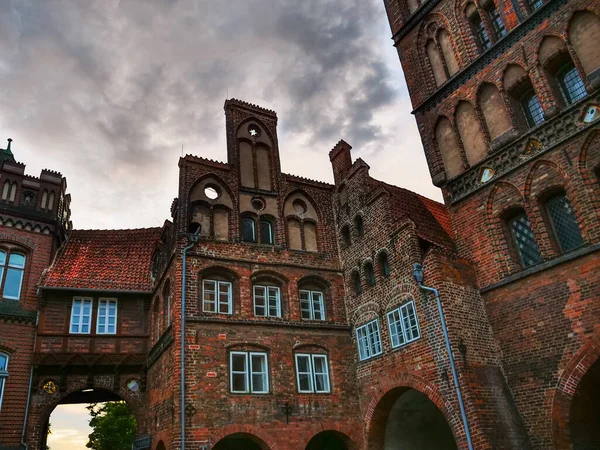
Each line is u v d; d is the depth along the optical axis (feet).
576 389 50.62
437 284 60.13
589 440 50.83
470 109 69.41
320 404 68.44
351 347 74.90
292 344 71.05
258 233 78.28
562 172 56.18
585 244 52.75
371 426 67.67
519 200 60.64
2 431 68.80
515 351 57.31
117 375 78.23
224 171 79.92
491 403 54.29
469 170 66.95
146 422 75.36
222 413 61.87
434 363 58.59
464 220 66.90
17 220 82.64
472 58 70.49
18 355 74.18
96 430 158.10
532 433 53.67
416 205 78.02
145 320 83.15
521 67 63.16
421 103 76.07
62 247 88.58
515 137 62.28
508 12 66.18
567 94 59.26
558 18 59.36
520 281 58.49
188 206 73.82
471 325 59.21
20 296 78.64
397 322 66.23
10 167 85.20
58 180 89.04
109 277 84.07
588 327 50.75
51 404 73.41
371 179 79.10
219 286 71.41
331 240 83.35
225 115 86.33
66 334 77.66
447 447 73.87
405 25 82.69
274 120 90.22
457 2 74.28
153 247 92.58
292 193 84.64
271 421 64.34
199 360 63.72
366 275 75.15
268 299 74.23
